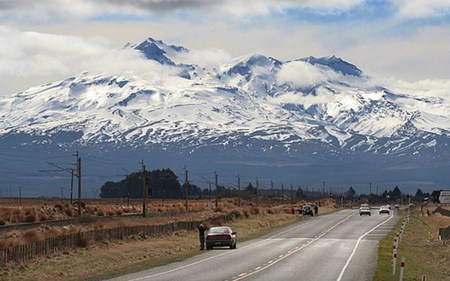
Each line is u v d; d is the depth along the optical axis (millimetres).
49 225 160625
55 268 95812
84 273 93625
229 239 135875
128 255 117062
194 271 94625
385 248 137875
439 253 136625
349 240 161375
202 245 136500
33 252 104188
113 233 139375
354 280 85312
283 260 112125
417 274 98062
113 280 83188
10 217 179375
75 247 120750
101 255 112750
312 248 138000
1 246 103750
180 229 175875
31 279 86188
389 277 89500
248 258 115938
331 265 104125
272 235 181625
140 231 152375
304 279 85688
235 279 84750
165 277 86688
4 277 85750
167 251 128625
